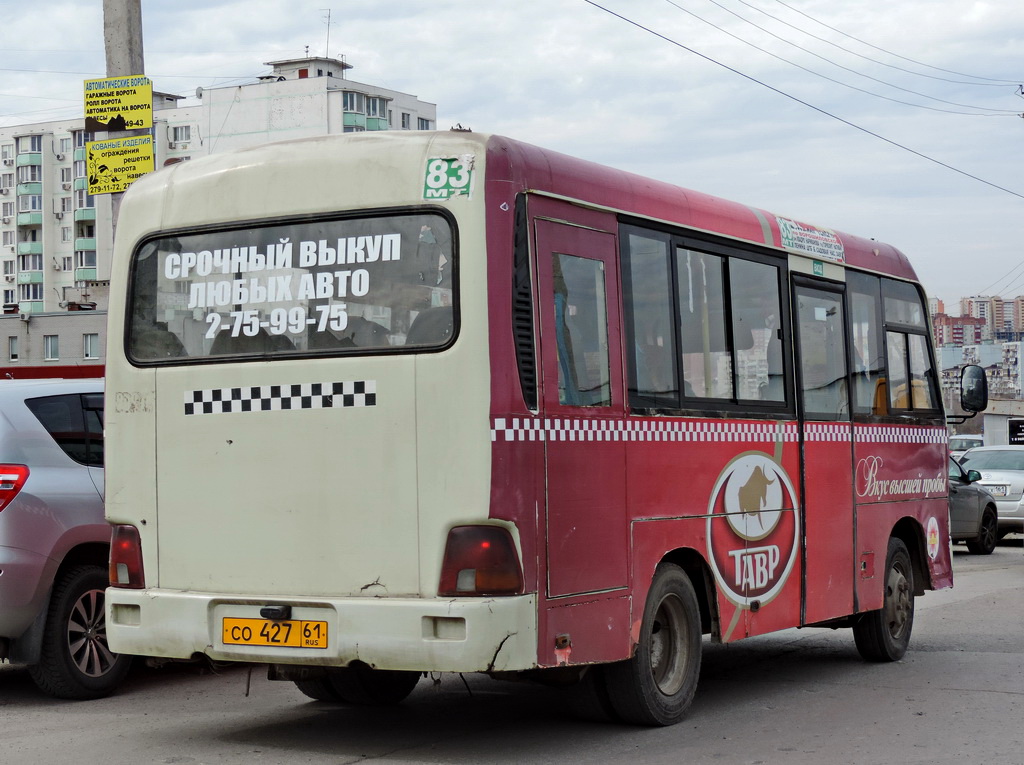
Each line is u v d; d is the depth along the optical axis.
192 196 7.01
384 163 6.49
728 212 8.40
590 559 6.70
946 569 11.38
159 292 7.07
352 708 8.20
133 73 13.67
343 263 6.54
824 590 9.24
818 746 7.00
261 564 6.61
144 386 7.02
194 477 6.83
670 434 7.48
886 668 9.93
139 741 7.14
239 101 103.06
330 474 6.46
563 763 6.55
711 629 7.91
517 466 6.22
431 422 6.25
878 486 10.16
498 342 6.22
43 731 7.45
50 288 107.25
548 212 6.61
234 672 9.74
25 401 8.51
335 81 100.56
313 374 6.54
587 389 6.77
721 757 6.71
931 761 6.64
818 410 9.32
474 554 6.15
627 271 7.23
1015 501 23.06
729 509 8.08
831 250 9.74
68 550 8.36
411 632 6.14
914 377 11.08
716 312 8.12
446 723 7.66
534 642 6.25
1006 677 9.37
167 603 6.77
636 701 7.26
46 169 107.12
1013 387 122.81
